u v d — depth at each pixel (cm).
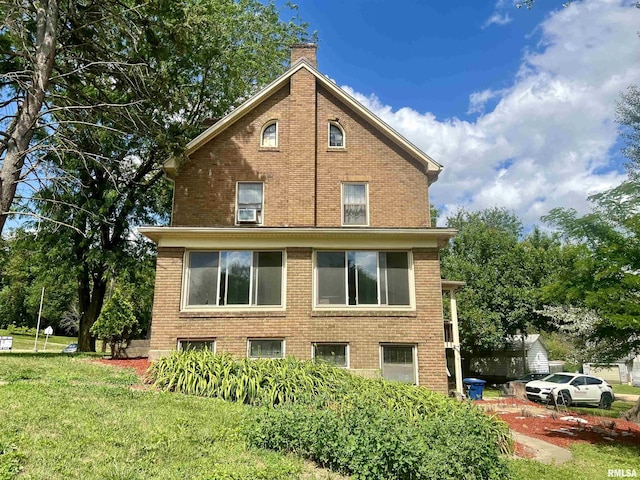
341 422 713
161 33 1688
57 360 1448
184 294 1445
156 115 1938
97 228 2255
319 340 1418
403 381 1405
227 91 2303
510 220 5497
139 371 1262
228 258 1489
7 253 2559
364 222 1616
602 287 1102
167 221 2578
